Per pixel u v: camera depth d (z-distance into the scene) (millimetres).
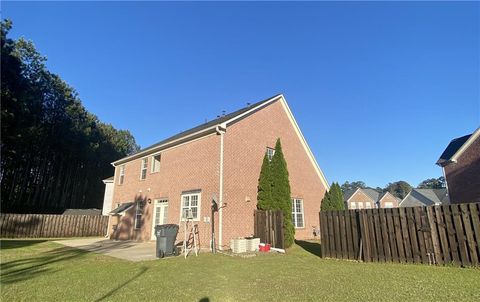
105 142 45219
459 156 20156
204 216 14383
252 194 15641
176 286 6031
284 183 15438
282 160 15938
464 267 7652
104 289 5805
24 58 30562
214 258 10477
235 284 6172
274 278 6746
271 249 12984
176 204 16500
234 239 12445
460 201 19812
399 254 8742
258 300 4930
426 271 7215
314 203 20422
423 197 41875
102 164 44312
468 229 7797
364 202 46500
